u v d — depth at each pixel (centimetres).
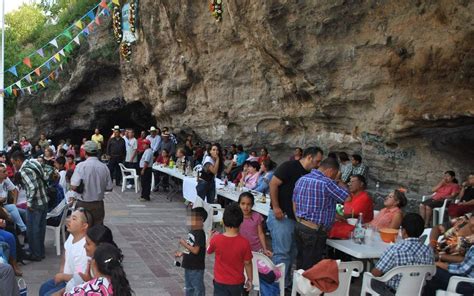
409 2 1049
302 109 1452
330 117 1341
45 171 922
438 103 1040
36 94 3228
